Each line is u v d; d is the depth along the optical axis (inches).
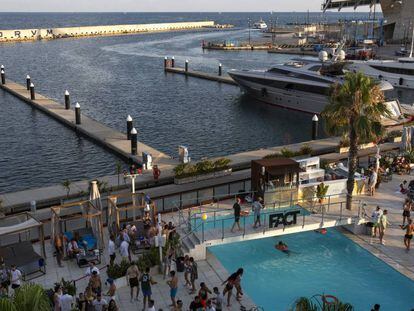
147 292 709.9
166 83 3494.1
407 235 906.7
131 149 1669.5
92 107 2655.0
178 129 2196.1
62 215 1056.2
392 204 1098.7
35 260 817.5
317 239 976.9
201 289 689.0
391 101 1878.7
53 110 2404.0
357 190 1148.5
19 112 2471.7
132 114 2498.8
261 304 754.2
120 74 3929.6
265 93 2593.5
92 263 786.2
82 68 4266.7
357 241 959.0
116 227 930.7
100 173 1606.8
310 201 1091.9
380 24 5487.2
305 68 2448.3
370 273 845.2
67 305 676.1
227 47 5935.0
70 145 1892.2
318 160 1205.7
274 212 977.5
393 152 1544.0
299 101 2438.5
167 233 891.4
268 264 879.7
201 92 3112.7
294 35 7450.8
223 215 1036.5
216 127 2233.0
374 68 3166.8
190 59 4985.2
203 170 1334.9
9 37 7032.5
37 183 1541.6
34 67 4274.1
